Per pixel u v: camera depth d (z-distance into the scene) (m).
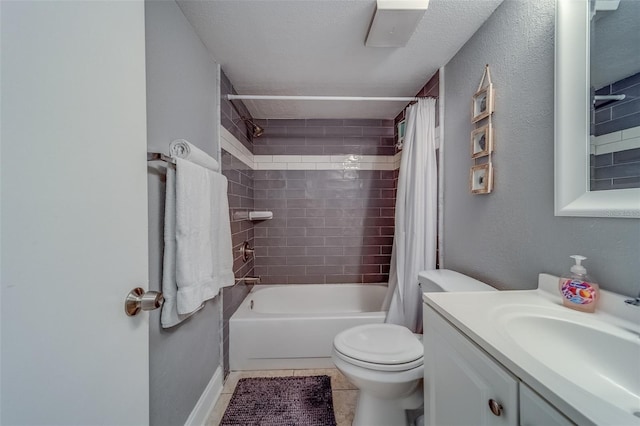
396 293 1.71
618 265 0.67
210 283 1.10
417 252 1.60
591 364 0.60
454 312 0.71
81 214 0.44
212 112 1.46
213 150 1.47
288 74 1.66
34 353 0.35
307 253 2.48
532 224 0.94
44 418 0.36
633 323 0.62
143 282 0.61
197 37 1.26
